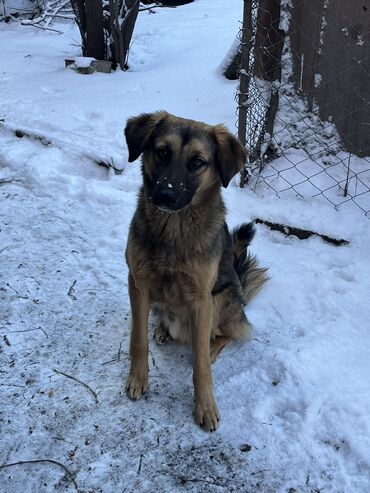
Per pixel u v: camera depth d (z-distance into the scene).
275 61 1.70
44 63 2.83
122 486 0.84
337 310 1.24
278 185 1.67
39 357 1.08
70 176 1.74
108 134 1.96
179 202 0.92
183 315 1.09
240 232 1.29
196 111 2.08
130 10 2.60
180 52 2.82
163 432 0.93
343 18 1.56
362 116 1.64
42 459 0.87
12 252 1.40
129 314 1.21
